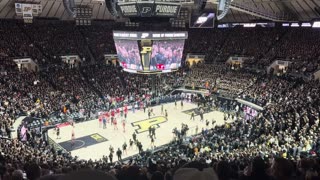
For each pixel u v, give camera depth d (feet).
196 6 93.91
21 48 148.66
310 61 138.41
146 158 76.43
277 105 106.22
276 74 142.20
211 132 100.01
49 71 141.90
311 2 134.62
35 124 103.91
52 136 104.73
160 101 145.89
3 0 139.33
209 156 65.41
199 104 140.05
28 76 127.85
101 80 146.72
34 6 125.39
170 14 95.91
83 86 137.28
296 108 94.02
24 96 114.52
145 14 93.81
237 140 84.33
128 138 104.58
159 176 17.87
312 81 119.65
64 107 118.01
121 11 96.99
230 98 137.28
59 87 131.23
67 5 94.63
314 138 64.44
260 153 57.11
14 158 47.70
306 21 148.87
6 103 100.83
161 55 111.04
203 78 155.94
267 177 17.17
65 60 162.91
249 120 103.55
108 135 106.93
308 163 22.91
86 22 159.12
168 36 109.40
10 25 157.79
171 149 88.94
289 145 62.85
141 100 139.23
